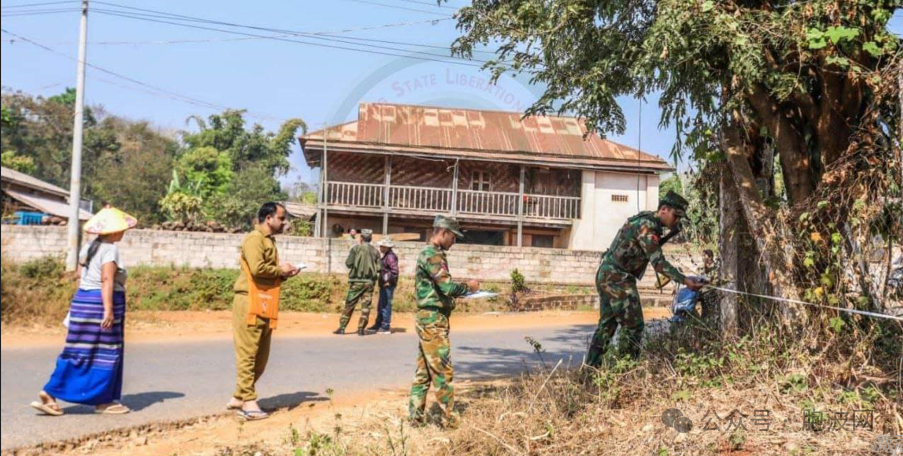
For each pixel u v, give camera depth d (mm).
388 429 5328
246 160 48938
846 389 5188
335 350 9930
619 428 4848
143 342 10164
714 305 6922
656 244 6246
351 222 26078
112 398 5574
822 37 5488
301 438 5082
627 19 6797
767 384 5309
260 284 5789
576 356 9586
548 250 21672
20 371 5633
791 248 5922
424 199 25766
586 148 26016
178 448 4785
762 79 6074
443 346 5371
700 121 6742
